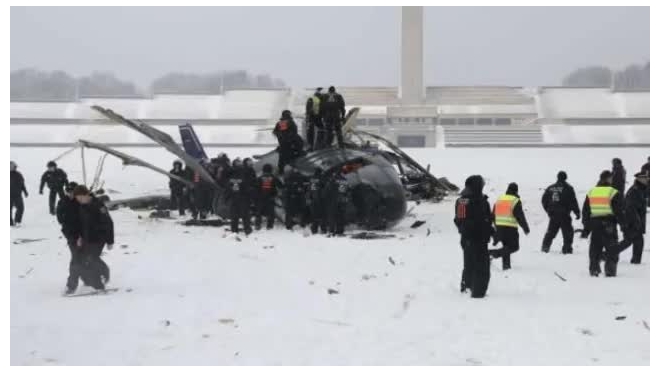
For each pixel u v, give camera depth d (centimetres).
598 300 1291
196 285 1420
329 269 1608
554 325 1110
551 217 1870
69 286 1328
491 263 1717
